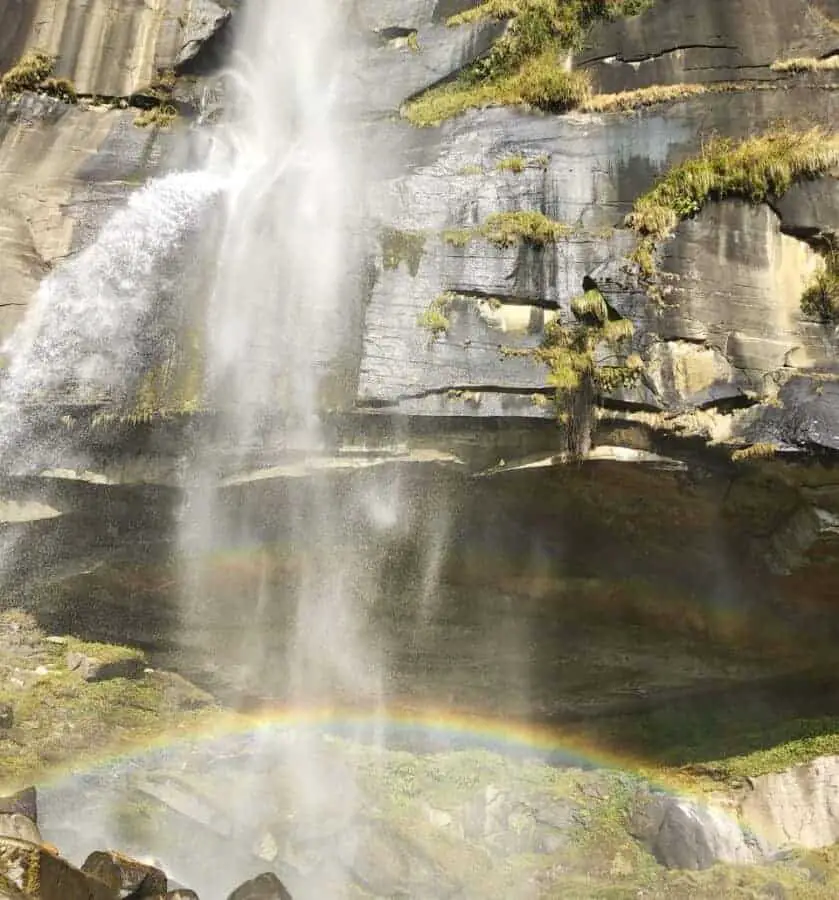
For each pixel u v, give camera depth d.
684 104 10.76
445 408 9.62
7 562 11.89
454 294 10.07
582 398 9.50
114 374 10.66
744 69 10.80
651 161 10.55
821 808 12.07
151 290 11.09
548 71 11.35
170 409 10.22
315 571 11.64
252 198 11.36
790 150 10.01
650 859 12.12
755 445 9.06
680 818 12.16
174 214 11.53
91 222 11.84
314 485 10.25
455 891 11.83
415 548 11.12
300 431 10.00
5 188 12.26
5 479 10.70
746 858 11.88
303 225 10.77
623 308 9.72
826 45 10.70
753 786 12.29
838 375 9.14
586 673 12.45
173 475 10.35
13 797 9.89
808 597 10.74
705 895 11.41
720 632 11.57
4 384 10.89
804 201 9.82
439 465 9.83
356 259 10.42
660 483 9.70
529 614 11.79
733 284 9.72
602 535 10.67
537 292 9.95
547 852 12.32
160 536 11.25
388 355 9.93
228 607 12.45
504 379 9.61
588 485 9.90
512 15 12.12
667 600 11.34
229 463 10.17
